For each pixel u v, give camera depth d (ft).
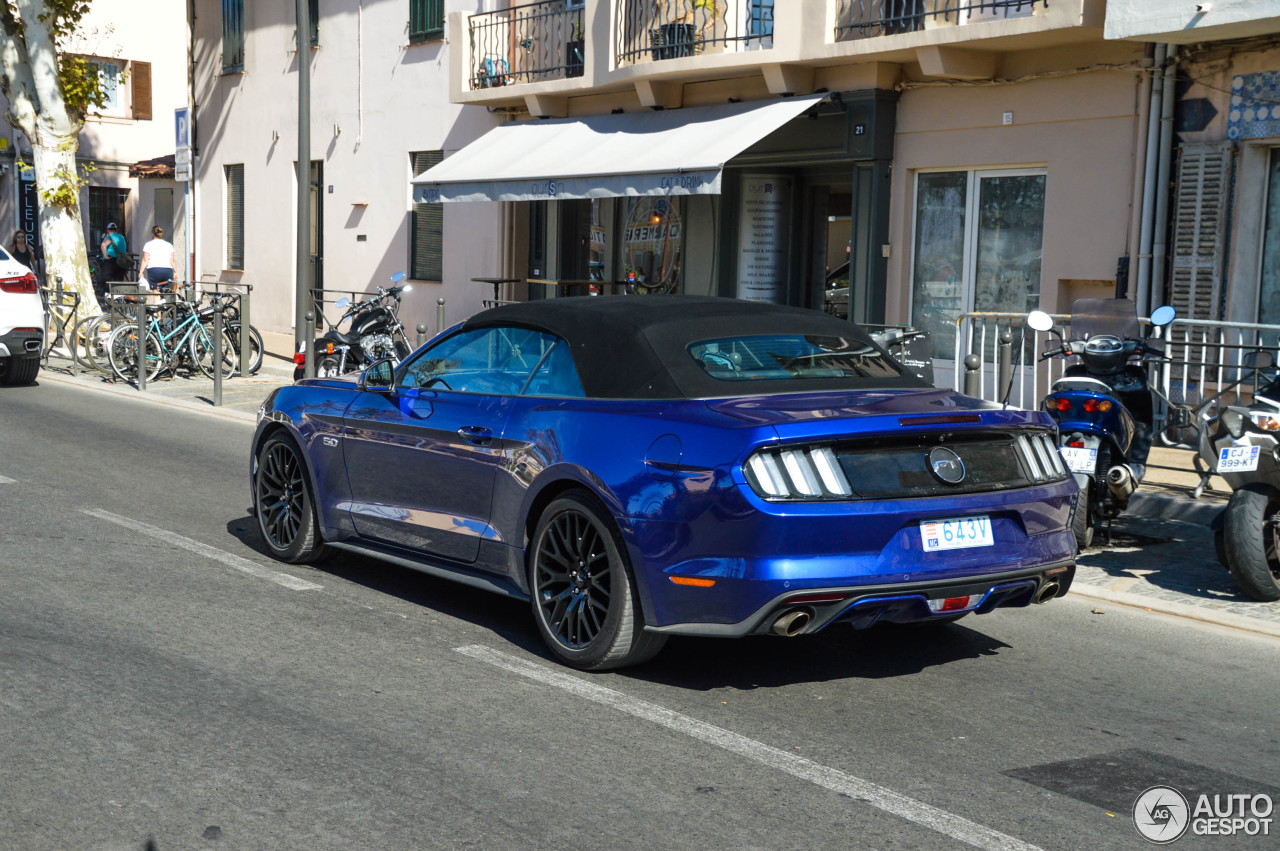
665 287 57.98
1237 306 37.52
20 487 30.37
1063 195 41.70
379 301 51.13
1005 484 17.30
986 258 44.80
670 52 53.31
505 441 19.21
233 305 58.18
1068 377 26.37
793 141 49.75
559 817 12.96
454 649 18.88
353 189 74.79
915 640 20.40
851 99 46.96
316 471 23.17
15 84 68.64
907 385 19.58
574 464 17.87
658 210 58.18
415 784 13.69
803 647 19.72
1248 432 22.41
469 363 20.92
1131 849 12.68
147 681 16.74
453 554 20.34
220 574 22.93
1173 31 35.76
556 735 15.37
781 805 13.47
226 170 87.71
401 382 22.08
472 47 63.57
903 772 14.58
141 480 32.22
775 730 15.87
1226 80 37.32
